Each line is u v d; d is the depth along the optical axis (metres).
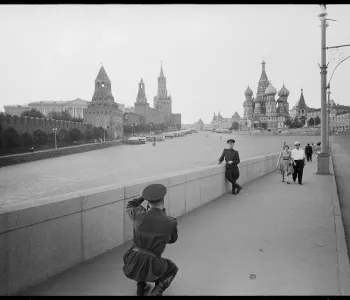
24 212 3.95
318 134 139.12
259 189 11.75
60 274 4.41
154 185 3.66
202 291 3.93
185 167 49.59
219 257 5.04
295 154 13.04
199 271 4.52
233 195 10.47
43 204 4.20
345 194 12.26
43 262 4.21
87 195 4.91
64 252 4.53
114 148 100.75
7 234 3.77
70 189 36.06
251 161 14.36
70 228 4.61
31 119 85.94
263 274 4.41
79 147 88.88
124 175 44.19
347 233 6.94
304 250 5.33
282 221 7.16
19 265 3.91
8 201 30.20
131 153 80.94
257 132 177.25
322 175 16.33
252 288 4.00
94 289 3.98
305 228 6.60
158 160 61.28
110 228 5.42
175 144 114.00
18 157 63.97
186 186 8.04
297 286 4.05
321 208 8.45
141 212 3.66
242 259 4.95
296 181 14.12
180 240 5.87
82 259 4.83
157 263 3.54
